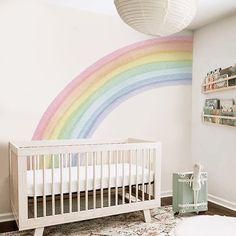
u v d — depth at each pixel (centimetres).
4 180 273
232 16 314
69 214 235
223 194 330
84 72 308
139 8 142
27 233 245
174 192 295
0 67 269
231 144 318
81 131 309
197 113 367
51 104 293
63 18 295
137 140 309
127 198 284
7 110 273
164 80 355
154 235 240
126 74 331
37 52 284
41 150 222
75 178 245
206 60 351
